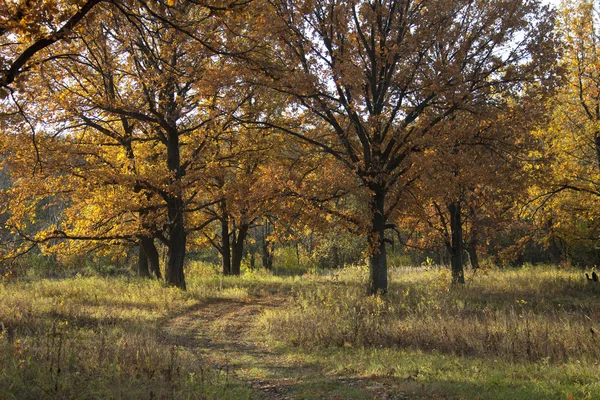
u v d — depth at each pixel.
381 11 17.20
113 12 11.26
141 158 21.06
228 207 19.53
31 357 7.45
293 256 45.97
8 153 16.67
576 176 21.05
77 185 17.70
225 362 9.20
